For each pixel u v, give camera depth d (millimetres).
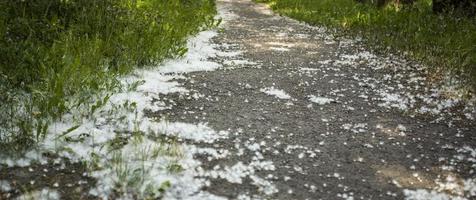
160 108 5125
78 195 3225
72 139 4008
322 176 3723
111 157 3768
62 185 3338
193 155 3967
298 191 3461
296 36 10500
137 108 5008
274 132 4641
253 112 5215
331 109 5410
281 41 9789
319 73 7051
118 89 5512
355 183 3625
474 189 3545
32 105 4348
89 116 4590
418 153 4234
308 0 17094
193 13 11109
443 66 7152
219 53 8234
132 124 4531
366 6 14555
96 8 7645
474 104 5625
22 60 5102
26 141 3773
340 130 4758
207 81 6355
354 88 6285
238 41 9609
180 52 7730
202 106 5324
